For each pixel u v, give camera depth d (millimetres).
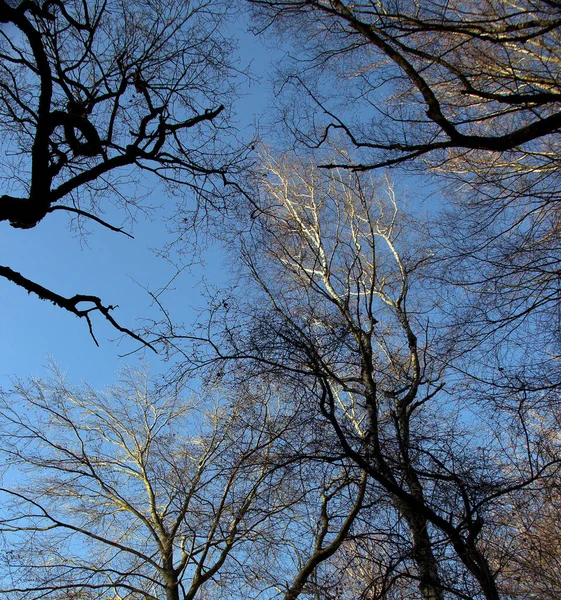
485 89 6750
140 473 10336
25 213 4449
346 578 6270
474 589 5043
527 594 6129
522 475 5770
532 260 5879
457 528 5172
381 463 5805
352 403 8234
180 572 8758
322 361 6238
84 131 5031
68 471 9633
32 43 4559
